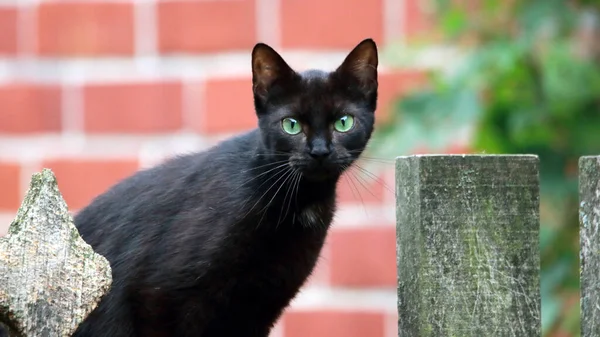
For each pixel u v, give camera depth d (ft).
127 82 21.45
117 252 14.33
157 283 13.89
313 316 20.94
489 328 9.52
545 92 17.98
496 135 18.17
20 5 21.91
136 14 21.50
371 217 20.70
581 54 20.04
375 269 20.76
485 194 9.54
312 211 15.23
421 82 19.65
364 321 20.84
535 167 9.57
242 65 21.33
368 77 15.74
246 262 14.35
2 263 8.18
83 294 8.36
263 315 15.28
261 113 15.42
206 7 21.39
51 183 8.41
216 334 14.66
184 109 21.36
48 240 8.34
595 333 9.16
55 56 21.71
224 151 15.28
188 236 14.02
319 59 21.34
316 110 15.11
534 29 17.92
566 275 17.40
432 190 9.52
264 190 14.58
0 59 21.90
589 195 9.25
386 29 21.08
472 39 19.16
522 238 9.55
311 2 21.27
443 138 17.34
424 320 9.49
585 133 18.10
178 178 14.97
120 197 15.03
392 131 17.61
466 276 9.52
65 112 21.61
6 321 8.25
